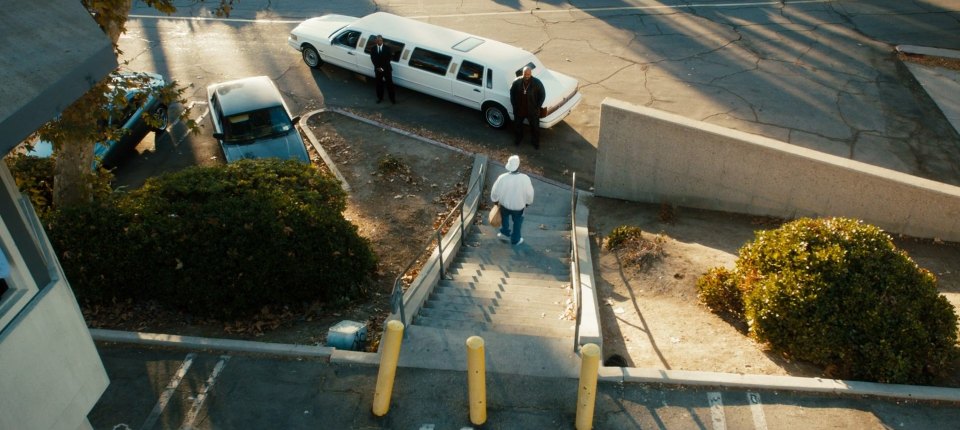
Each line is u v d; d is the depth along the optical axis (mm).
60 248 8312
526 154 14961
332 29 18062
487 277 10188
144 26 21094
